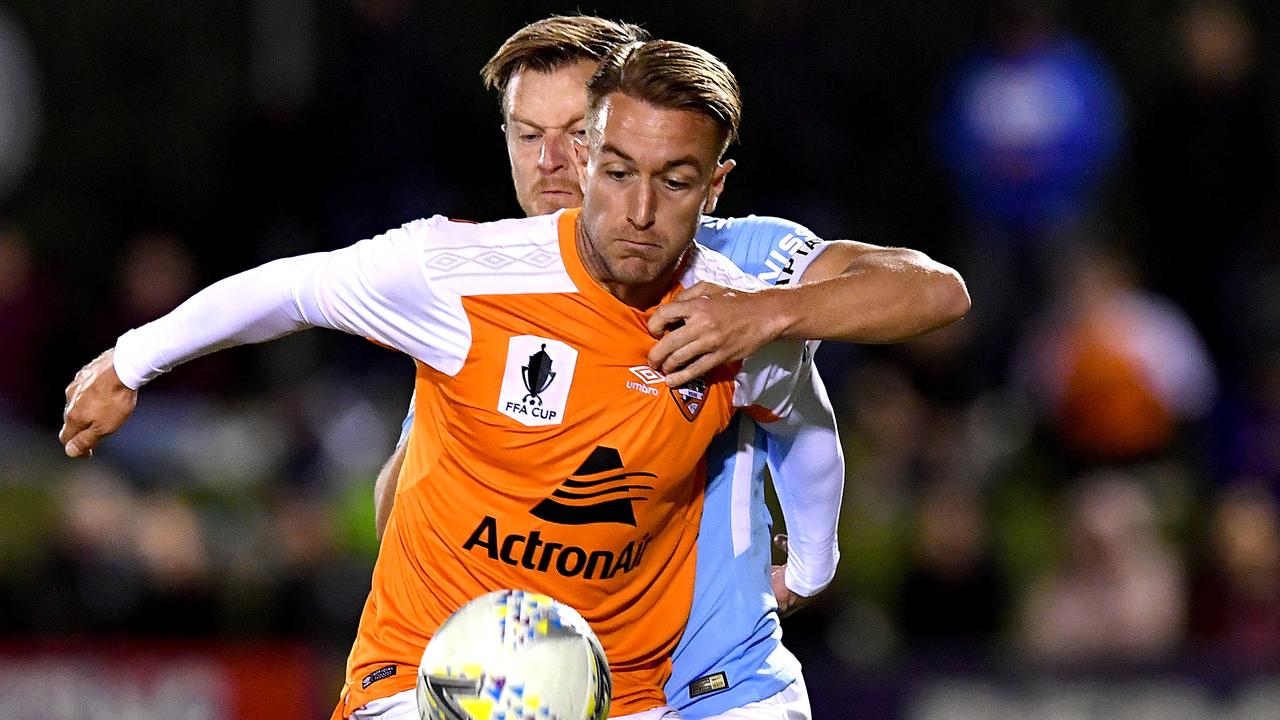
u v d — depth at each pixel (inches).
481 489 479.8
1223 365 1585.9
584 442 470.3
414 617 495.5
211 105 1891.0
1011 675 1066.7
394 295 469.7
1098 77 1612.9
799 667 542.6
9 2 1950.1
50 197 1865.2
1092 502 1243.2
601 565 483.5
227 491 1365.7
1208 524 1352.1
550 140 542.3
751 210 1470.2
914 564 1215.6
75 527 1175.0
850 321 457.4
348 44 1493.6
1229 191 1590.8
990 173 1599.4
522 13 1606.8
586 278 466.0
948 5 1774.1
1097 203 1676.9
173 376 1497.3
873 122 1668.3
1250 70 1690.5
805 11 1531.7
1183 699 1067.9
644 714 505.0
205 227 1599.4
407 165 1497.3
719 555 516.4
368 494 1336.1
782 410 505.0
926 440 1396.4
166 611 1170.6
